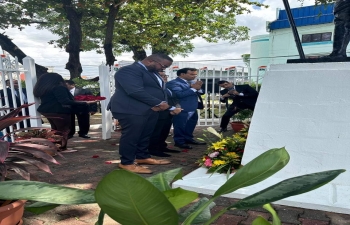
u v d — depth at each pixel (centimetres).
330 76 317
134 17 1378
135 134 365
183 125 536
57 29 1559
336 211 240
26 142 241
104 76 615
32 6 1210
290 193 73
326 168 287
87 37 1616
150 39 1416
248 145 326
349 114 295
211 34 1496
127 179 64
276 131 320
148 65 385
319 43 1723
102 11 1302
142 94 354
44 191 84
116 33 1490
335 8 343
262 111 337
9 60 461
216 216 83
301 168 296
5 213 185
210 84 861
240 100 657
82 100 525
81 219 239
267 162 83
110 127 642
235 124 651
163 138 491
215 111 1043
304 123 311
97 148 534
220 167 311
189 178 312
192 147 546
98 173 370
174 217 69
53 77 461
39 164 219
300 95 324
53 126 485
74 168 393
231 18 1616
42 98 468
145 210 68
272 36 1902
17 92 524
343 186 270
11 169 218
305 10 1761
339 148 288
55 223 231
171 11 1245
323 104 309
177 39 1542
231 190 83
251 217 237
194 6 1206
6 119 216
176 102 510
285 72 343
